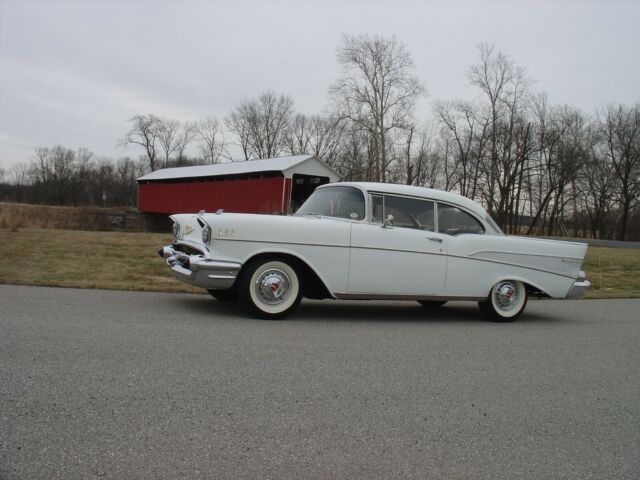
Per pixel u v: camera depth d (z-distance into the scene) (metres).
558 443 2.91
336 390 3.53
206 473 2.34
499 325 6.53
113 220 42.31
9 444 2.47
